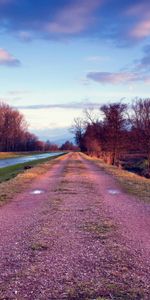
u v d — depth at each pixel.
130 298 5.73
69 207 13.93
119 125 51.66
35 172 30.73
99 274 6.79
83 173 30.58
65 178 25.70
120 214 12.66
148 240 9.25
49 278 6.60
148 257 7.84
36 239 9.22
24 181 23.69
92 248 8.43
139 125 44.44
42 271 6.96
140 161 53.66
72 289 6.09
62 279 6.55
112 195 17.56
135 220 11.70
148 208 13.97
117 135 51.62
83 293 5.94
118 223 11.15
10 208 14.21
